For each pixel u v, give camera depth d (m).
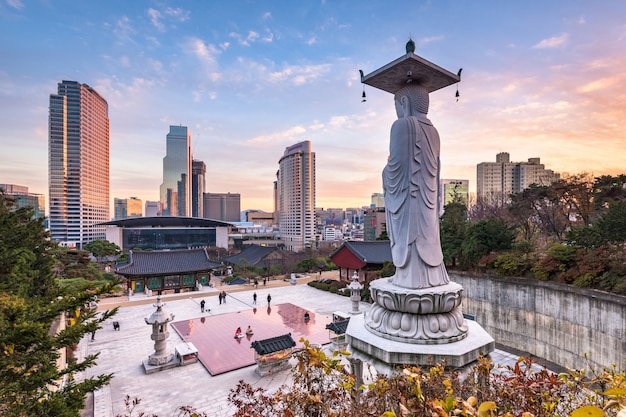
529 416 5.12
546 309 28.72
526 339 30.34
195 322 39.59
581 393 8.02
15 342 7.93
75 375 25.64
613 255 25.38
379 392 6.75
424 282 14.97
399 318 14.31
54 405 8.41
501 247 35.34
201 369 27.03
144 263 56.56
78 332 8.98
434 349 13.19
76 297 9.18
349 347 15.34
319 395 6.84
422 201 15.31
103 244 87.25
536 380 6.88
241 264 77.50
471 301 35.69
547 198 53.91
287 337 27.27
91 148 150.00
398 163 15.43
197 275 58.66
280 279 68.88
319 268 76.25
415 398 5.79
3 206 23.53
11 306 8.48
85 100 145.62
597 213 47.59
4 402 8.13
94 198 152.25
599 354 24.41
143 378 25.38
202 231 111.00
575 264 27.66
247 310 44.88
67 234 141.25
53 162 138.62
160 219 109.88
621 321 23.03
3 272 18.83
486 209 80.31
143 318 41.09
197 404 21.62
